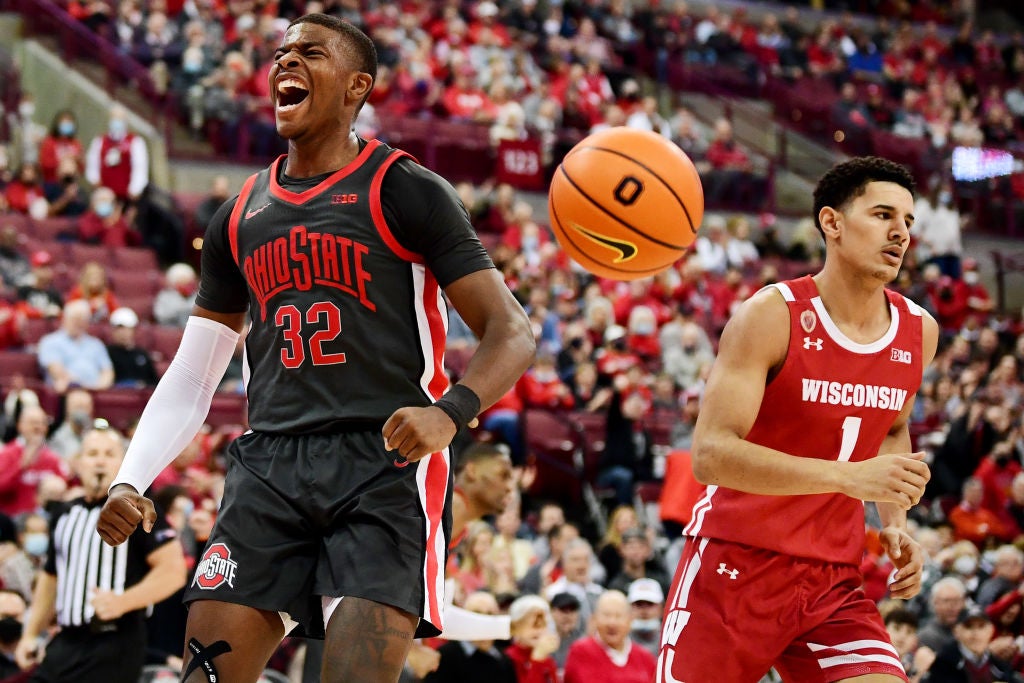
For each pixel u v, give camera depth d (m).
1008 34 32.12
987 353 16.38
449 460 3.72
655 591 8.80
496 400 3.49
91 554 6.46
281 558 3.49
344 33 3.75
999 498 13.20
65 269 14.88
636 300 16.58
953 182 24.50
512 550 10.56
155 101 18.67
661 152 4.61
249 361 3.78
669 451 13.41
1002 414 13.87
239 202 3.81
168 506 8.02
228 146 18.70
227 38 19.86
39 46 19.53
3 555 8.50
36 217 15.91
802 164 24.38
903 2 30.83
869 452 4.53
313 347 3.59
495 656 7.32
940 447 13.89
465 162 19.72
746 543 4.39
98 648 6.42
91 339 12.56
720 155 22.28
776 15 29.11
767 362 4.36
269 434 3.64
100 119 18.36
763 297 4.40
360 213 3.62
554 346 15.20
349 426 3.56
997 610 10.09
